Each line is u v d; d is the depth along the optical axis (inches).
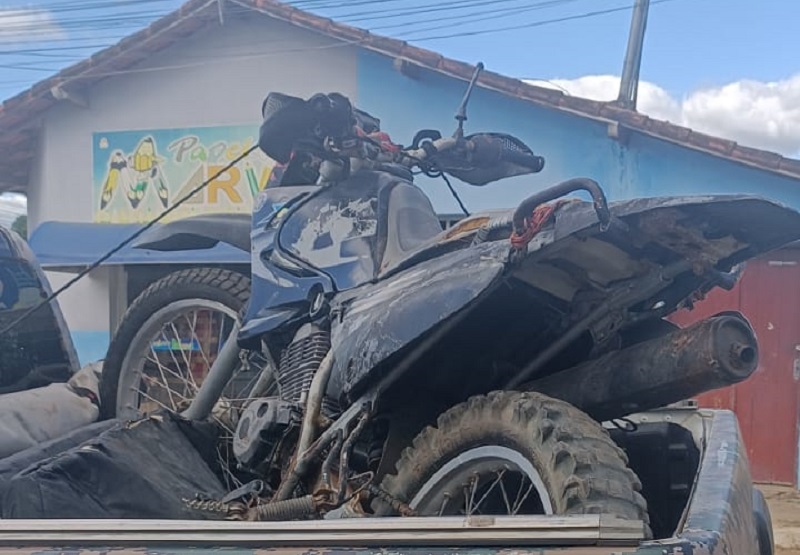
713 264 96.7
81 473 107.5
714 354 90.8
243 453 115.0
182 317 165.6
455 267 95.5
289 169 130.6
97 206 433.1
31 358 163.2
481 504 97.2
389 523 65.9
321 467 103.6
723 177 333.7
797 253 337.4
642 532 61.9
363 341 99.3
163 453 123.7
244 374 155.9
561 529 62.2
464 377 109.3
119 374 164.7
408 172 129.6
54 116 438.0
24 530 72.6
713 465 92.4
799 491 333.4
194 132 418.6
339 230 122.4
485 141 131.3
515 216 86.8
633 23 422.6
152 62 422.0
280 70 404.5
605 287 98.7
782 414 341.4
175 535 70.1
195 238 159.0
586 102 344.5
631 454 120.8
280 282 125.3
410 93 381.1
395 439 106.8
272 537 68.0
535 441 85.2
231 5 398.9
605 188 348.2
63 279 445.1
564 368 109.2
